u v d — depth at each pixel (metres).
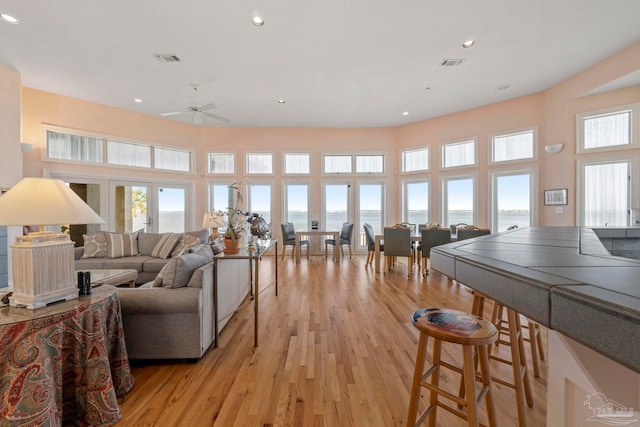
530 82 4.69
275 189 7.01
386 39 3.43
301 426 1.54
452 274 0.97
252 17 3.03
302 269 5.37
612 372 0.74
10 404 1.27
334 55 3.77
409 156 6.86
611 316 0.42
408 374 2.01
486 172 5.70
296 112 5.96
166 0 2.78
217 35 3.34
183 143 6.65
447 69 4.18
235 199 6.96
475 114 5.80
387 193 7.03
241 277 3.33
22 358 1.31
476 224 5.84
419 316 1.27
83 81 4.54
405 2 2.82
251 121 6.55
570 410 0.85
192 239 4.30
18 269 1.48
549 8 2.92
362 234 7.16
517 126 5.33
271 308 3.30
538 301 0.58
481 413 1.64
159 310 2.10
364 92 4.97
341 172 7.08
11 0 2.75
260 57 3.82
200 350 2.17
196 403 1.72
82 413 1.52
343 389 1.85
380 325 2.83
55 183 1.59
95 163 5.52
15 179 4.11
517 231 2.04
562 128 4.75
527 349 2.34
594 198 4.53
